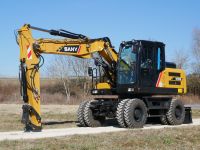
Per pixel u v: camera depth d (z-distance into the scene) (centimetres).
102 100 1850
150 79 1814
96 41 1794
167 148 1209
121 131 1556
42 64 1639
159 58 1856
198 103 4869
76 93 4809
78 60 4853
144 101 1814
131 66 1777
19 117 2347
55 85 4944
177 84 1931
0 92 4559
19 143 1238
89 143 1242
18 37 1627
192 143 1312
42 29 1666
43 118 2342
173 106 1891
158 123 1961
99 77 1869
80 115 1841
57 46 1712
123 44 1814
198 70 5391
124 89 1777
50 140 1299
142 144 1256
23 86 1584
